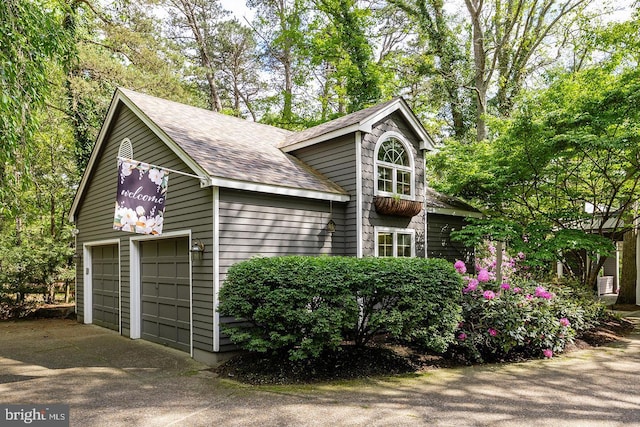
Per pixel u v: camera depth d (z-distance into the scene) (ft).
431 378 18.13
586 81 31.30
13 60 17.34
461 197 38.40
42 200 47.65
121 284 29.76
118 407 14.55
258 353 20.31
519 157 31.42
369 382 17.53
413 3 57.11
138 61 46.70
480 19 57.26
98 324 34.24
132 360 21.68
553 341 22.71
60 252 39.17
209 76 71.05
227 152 25.04
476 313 22.04
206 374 18.94
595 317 28.58
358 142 27.48
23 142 18.35
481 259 36.96
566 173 33.14
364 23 57.77
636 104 25.14
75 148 45.21
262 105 81.00
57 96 42.63
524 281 26.00
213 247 20.88
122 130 30.32
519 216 36.70
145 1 48.83
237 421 13.17
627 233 43.32
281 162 28.12
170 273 25.09
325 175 29.40
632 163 28.32
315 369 18.52
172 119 27.27
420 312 18.44
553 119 28.60
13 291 37.83
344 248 27.68
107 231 32.14
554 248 28.30
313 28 60.59
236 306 18.48
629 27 30.86
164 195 19.97
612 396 15.55
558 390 16.33
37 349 24.59
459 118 61.00
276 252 23.56
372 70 54.85
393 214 28.94
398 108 30.19
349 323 18.15
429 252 33.86
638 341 26.23
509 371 19.30
